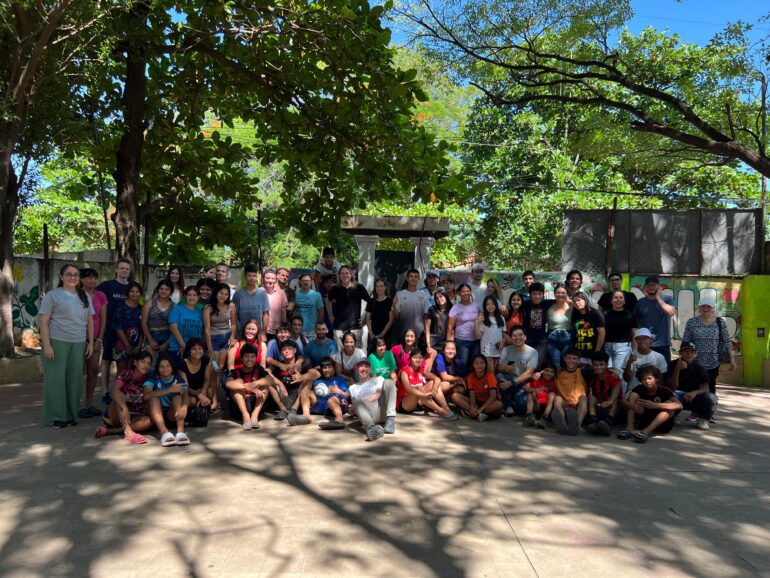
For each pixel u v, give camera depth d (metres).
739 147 12.27
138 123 11.12
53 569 3.65
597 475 5.66
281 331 8.05
